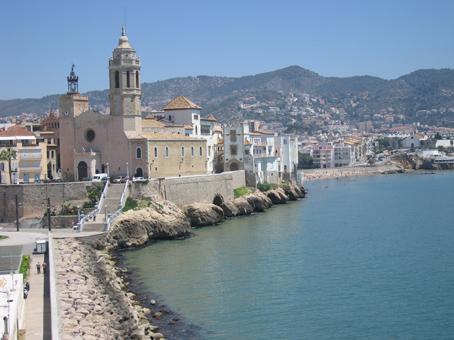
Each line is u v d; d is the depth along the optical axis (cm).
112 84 15125
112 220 11575
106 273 8850
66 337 5756
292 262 10150
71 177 15362
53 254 9044
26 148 14650
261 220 15412
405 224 14650
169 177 14712
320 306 7681
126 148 15012
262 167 19812
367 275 9212
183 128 17675
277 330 6850
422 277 9038
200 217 14225
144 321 6875
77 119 15400
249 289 8469
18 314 5762
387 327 6912
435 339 6550
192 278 9088
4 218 12731
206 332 6762
